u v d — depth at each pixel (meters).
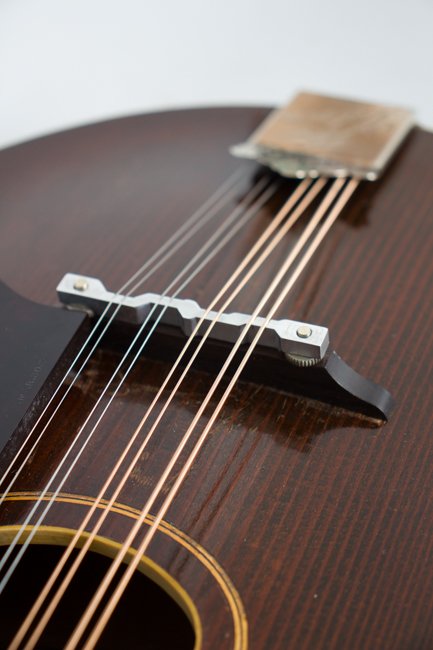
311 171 0.39
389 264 0.36
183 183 0.40
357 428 0.32
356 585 0.29
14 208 0.39
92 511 0.30
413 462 0.31
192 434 0.32
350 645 0.28
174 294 0.33
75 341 0.33
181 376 0.32
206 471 0.31
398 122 0.40
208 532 0.30
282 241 0.37
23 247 0.37
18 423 0.31
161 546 0.30
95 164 0.41
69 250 0.37
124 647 0.34
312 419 0.32
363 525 0.30
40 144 0.42
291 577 0.29
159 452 0.31
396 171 0.40
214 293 0.35
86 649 0.27
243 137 0.42
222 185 0.40
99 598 0.28
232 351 0.32
